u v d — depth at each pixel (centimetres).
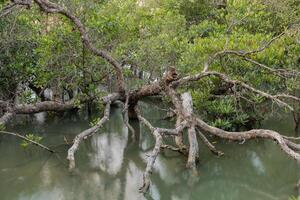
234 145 1067
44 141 1113
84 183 892
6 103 1069
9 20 1095
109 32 1132
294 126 1186
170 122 1261
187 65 1126
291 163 992
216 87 1131
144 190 830
